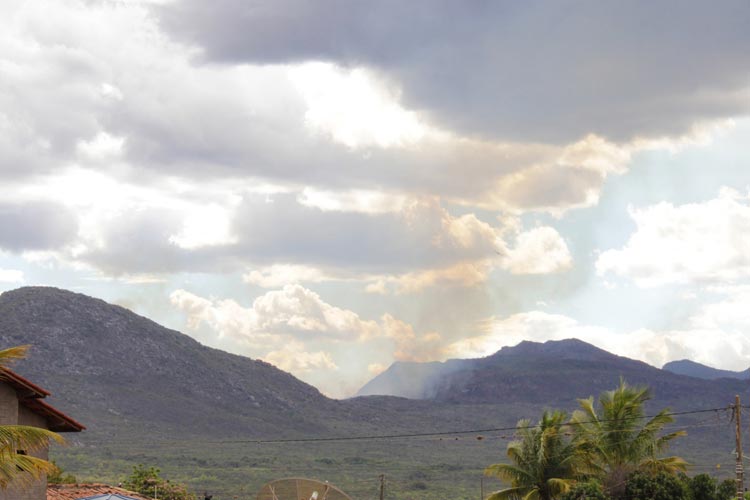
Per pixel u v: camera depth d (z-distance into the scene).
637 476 68.25
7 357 35.84
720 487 73.31
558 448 71.06
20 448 37.28
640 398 71.94
